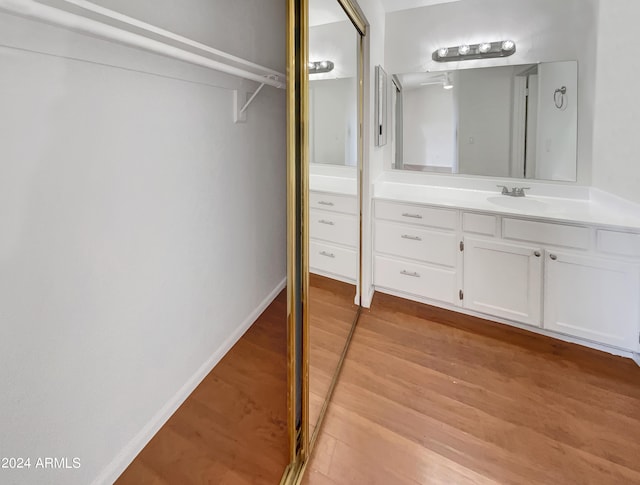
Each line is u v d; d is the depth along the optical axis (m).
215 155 1.53
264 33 1.80
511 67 2.61
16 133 0.78
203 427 1.39
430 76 2.86
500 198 2.60
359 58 2.29
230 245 1.69
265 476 1.33
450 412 1.68
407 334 2.34
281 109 2.05
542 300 2.21
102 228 1.03
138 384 1.21
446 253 2.50
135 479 1.18
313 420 1.59
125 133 1.07
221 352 1.63
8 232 0.79
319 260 1.81
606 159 2.28
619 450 1.46
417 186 3.03
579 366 2.00
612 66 2.19
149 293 1.23
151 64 1.12
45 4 0.70
